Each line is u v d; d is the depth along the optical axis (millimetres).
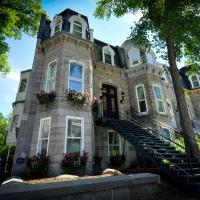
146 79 14945
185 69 24672
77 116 10008
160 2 9805
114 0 12047
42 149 9336
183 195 5355
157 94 14984
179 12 9719
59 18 13484
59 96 9820
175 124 17250
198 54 11773
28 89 11109
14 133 15656
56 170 8219
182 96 10430
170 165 7043
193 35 10523
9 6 14898
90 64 12297
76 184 2602
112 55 16375
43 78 11352
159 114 13875
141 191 3420
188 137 9438
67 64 10977
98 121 11930
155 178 3770
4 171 11852
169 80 19828
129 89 15789
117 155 12117
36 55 12297
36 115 10336
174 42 11570
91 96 11477
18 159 9227
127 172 10430
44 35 13219
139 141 8844
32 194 2152
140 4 11000
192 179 6070
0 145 34969
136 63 16312
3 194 1996
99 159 10266
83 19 13719
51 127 9250
